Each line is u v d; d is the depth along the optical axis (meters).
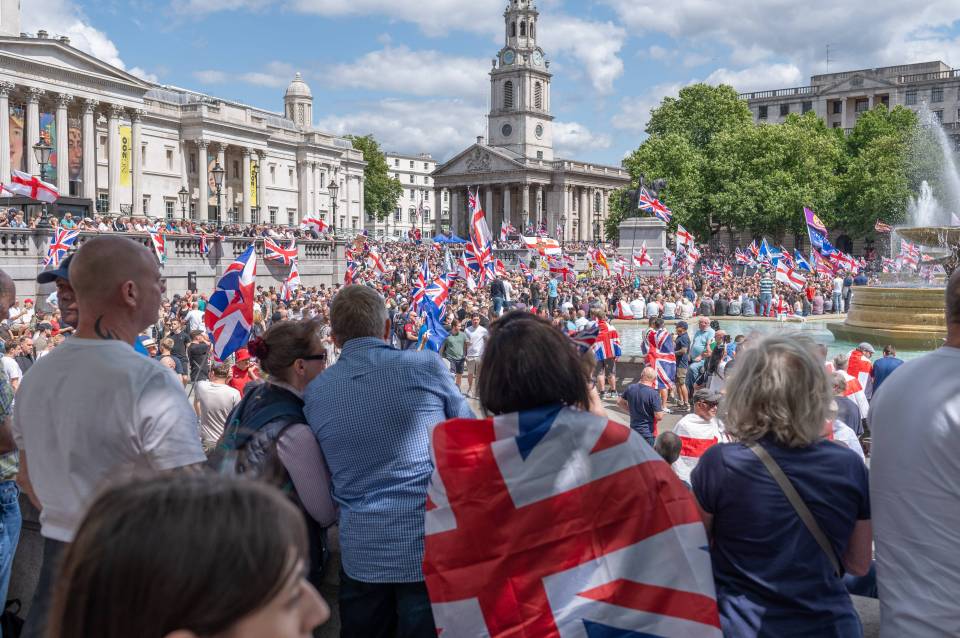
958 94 108.06
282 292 35.50
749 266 61.12
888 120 94.25
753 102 125.25
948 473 3.36
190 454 3.55
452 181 136.88
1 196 44.75
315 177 114.31
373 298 4.52
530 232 85.31
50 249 32.59
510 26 142.38
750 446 3.37
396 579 3.96
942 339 23.48
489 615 3.02
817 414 3.35
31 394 3.68
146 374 3.56
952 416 3.35
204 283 41.25
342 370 4.19
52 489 3.54
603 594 2.98
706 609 2.97
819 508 3.26
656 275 54.72
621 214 83.75
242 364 11.86
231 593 1.30
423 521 3.99
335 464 4.05
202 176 92.06
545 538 3.03
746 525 3.28
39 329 17.09
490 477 3.06
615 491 3.04
